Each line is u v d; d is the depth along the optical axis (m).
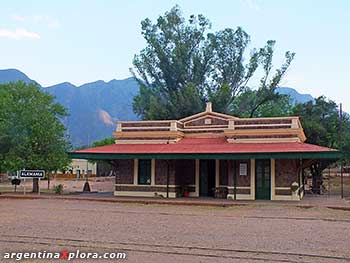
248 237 13.53
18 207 22.58
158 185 28.52
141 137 29.88
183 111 40.78
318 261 10.28
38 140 33.69
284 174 26.30
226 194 27.52
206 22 61.59
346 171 61.50
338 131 40.94
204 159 27.16
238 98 44.38
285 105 52.59
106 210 21.28
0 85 38.69
